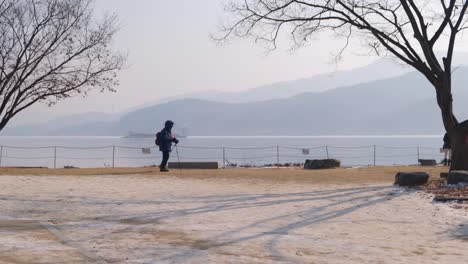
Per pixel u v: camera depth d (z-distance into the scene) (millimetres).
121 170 25469
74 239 9773
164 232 10562
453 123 20703
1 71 25469
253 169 27109
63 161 63938
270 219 12320
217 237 10055
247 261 8156
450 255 8828
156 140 24891
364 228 11406
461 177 17797
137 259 8211
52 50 26125
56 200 14984
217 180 20938
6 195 15758
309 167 28922
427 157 73750
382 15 21875
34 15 25734
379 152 95000
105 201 14891
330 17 22562
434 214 13078
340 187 18875
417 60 21219
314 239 10055
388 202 15055
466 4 20469
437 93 21172
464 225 11695
